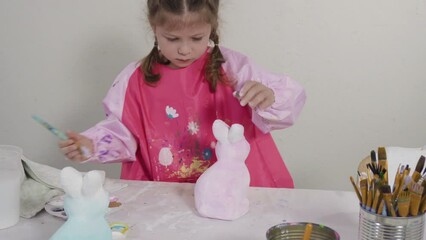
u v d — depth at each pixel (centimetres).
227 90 115
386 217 70
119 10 155
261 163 118
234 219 89
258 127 112
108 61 159
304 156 161
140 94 118
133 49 157
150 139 118
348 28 150
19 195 90
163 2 101
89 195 73
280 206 94
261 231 84
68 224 73
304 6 149
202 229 86
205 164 117
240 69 113
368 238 72
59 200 96
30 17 158
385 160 74
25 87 164
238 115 116
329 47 151
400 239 70
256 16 150
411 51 150
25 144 167
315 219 89
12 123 167
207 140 117
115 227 85
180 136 118
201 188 90
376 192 70
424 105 154
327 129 158
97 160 111
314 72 154
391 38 149
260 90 98
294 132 159
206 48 112
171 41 105
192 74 116
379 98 154
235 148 91
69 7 156
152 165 119
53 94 164
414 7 147
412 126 156
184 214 92
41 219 91
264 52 153
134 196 100
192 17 100
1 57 162
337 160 161
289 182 121
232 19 151
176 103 117
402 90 153
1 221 87
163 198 99
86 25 157
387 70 152
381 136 157
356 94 154
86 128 165
